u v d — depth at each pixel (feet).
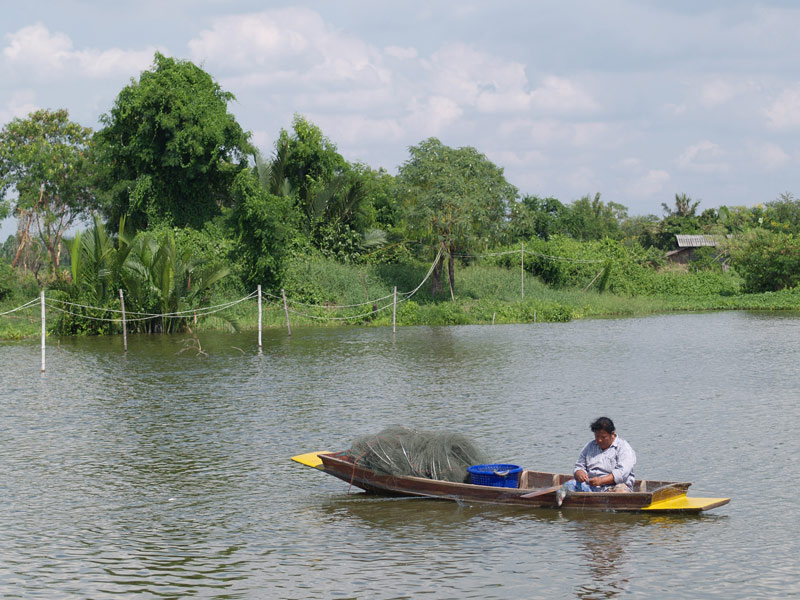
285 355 93.81
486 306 152.05
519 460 44.57
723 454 45.57
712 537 32.40
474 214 157.89
